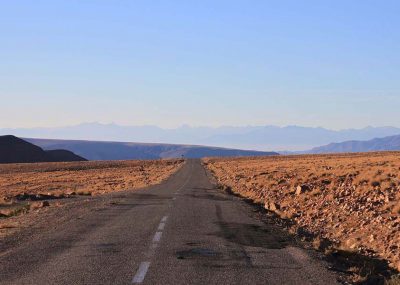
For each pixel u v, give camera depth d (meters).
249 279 8.57
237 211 19.92
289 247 11.84
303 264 9.89
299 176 34.12
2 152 189.38
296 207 21.92
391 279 9.07
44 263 9.77
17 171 101.38
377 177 23.80
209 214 18.70
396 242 12.84
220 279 8.54
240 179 45.06
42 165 123.00
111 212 19.47
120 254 10.72
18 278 8.53
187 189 35.81
